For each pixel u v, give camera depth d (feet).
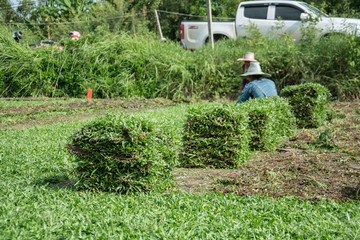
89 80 49.34
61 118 33.83
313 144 23.82
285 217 11.58
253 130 22.18
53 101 44.14
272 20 50.14
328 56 43.24
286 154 21.35
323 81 43.98
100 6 78.89
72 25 74.02
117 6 78.64
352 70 42.24
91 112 37.58
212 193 14.21
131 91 48.06
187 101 45.50
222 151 18.70
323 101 30.66
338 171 17.20
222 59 49.85
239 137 18.76
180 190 14.71
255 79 27.53
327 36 46.80
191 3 89.20
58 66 50.14
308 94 29.96
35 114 35.53
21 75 49.96
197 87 48.83
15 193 12.85
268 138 22.56
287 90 30.86
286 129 26.91
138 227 10.36
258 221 11.01
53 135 24.30
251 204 12.71
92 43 52.60
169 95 49.24
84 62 50.31
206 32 55.26
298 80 45.57
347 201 13.28
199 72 49.52
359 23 46.50
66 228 10.11
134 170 14.39
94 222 10.78
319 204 12.82
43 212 10.89
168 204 12.64
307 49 45.01
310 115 29.81
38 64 49.93
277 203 12.68
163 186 14.89
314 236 10.24
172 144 15.33
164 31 89.04
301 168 17.85
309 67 44.80
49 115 35.35
